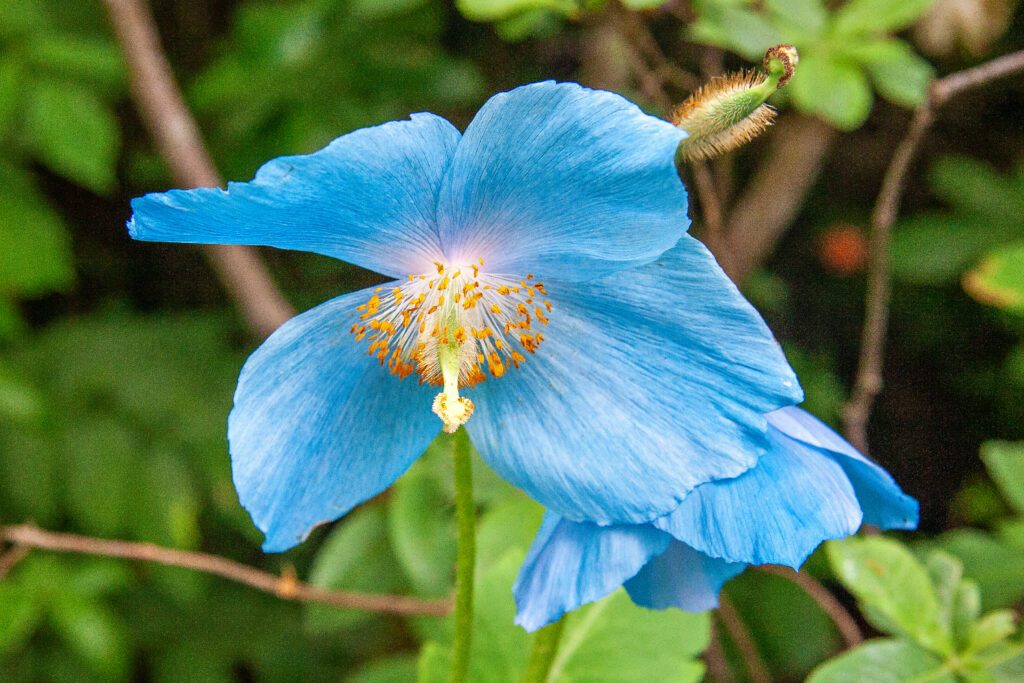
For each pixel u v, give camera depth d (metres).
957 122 0.85
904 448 0.88
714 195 0.52
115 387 0.70
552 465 0.38
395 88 0.67
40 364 0.71
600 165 0.35
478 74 0.71
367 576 0.52
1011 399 0.86
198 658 0.73
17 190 0.68
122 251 0.89
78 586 0.62
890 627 0.43
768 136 0.73
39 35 0.63
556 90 0.35
